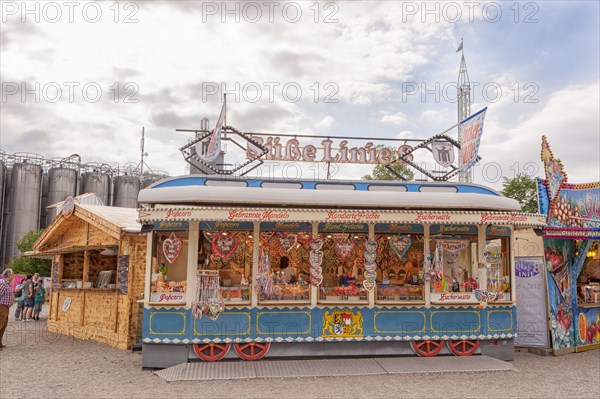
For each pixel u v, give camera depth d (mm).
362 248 10836
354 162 12875
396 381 8875
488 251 11148
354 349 10273
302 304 10094
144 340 9719
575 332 12336
